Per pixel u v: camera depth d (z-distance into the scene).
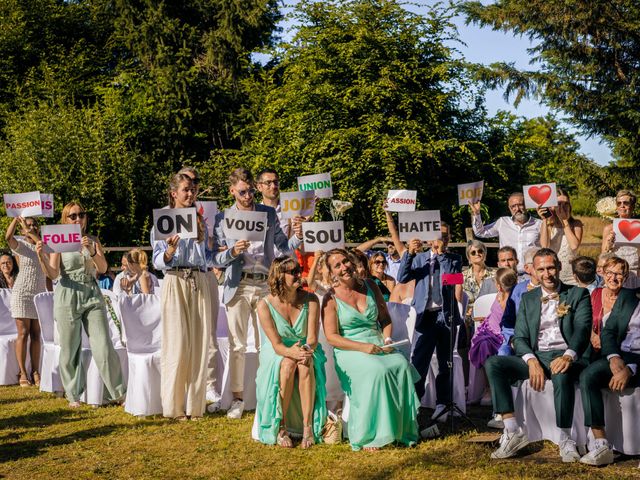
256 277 6.76
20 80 24.09
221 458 5.59
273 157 17.58
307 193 6.86
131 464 5.49
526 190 7.78
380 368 5.79
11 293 8.76
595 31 19.23
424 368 6.51
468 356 7.17
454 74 17.19
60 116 17.73
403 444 5.87
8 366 8.73
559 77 20.05
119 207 17.75
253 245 6.71
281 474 5.20
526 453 5.71
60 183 16.70
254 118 21.59
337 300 6.14
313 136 16.89
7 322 9.05
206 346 6.72
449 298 6.48
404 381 5.85
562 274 8.11
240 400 6.80
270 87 20.06
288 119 17.17
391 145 15.52
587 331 5.73
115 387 7.31
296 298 6.13
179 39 23.88
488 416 6.79
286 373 5.89
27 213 7.37
